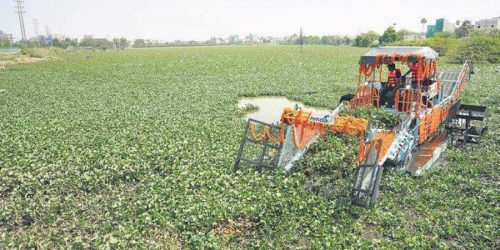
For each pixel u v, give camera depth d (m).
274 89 31.38
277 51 96.50
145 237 8.95
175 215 9.68
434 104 15.27
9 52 102.56
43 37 182.00
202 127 18.12
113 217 9.86
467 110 16.38
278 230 9.13
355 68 47.09
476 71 40.03
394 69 14.09
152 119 20.64
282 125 11.98
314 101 26.16
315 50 98.25
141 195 10.91
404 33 119.06
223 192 10.83
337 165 11.87
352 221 9.48
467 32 86.62
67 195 11.21
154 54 95.81
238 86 33.38
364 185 10.15
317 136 12.36
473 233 8.94
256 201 10.30
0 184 12.07
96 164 13.27
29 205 10.54
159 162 13.42
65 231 9.30
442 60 52.94
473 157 13.73
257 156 13.66
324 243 8.41
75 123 19.70
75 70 51.81
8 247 8.57
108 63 64.31
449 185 11.27
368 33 123.31
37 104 26.61
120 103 26.22
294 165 12.09
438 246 8.53
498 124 18.48
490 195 10.62
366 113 13.33
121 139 16.22
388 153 11.15
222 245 8.64
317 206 10.09
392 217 9.66
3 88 34.97
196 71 47.44
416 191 11.05
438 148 13.95
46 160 13.72
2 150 14.91
